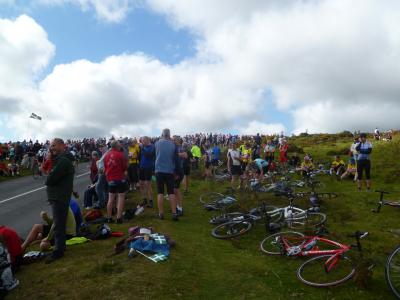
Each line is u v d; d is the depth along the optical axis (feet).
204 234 30.27
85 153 112.88
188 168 49.73
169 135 33.83
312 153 99.71
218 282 20.58
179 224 32.60
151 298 18.07
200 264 22.95
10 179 72.38
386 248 25.39
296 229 29.86
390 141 105.09
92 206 40.81
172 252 24.27
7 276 19.31
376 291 19.06
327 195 45.32
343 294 18.84
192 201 45.34
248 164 55.36
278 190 44.06
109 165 32.58
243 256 25.16
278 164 78.38
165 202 42.65
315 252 22.72
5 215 39.86
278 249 25.46
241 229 30.12
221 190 51.85
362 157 48.70
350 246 21.65
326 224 32.32
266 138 129.70
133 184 48.26
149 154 38.42
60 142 24.23
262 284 20.31
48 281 20.29
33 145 89.10
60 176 23.66
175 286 19.43
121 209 32.60
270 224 29.55
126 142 49.03
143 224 31.65
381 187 51.80
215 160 68.69
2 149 85.71
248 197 43.68
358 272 20.02
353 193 47.24
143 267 21.39
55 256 23.75
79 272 21.08
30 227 34.63
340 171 64.03
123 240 25.22
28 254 24.23
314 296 18.78
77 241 26.78
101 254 24.09
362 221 33.78
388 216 35.35
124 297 18.06
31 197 51.34
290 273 21.94
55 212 23.89
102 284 19.40
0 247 19.61
